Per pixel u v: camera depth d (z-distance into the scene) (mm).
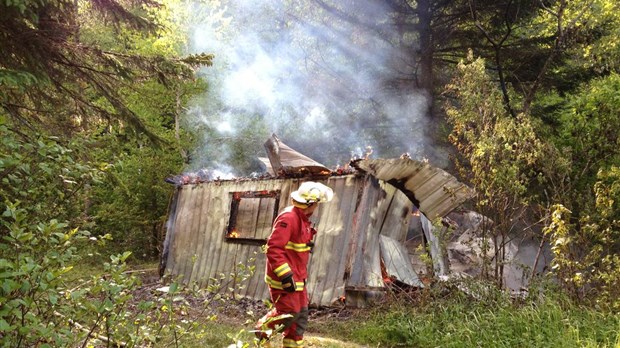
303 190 5215
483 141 7789
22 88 6488
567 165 8016
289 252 5078
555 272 6973
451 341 5957
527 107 15500
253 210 10172
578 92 17453
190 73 9258
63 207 4199
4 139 3582
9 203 3014
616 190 7223
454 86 9398
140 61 8977
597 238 7062
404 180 8805
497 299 6859
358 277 8250
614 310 6059
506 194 7812
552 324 5848
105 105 12336
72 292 3191
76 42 8727
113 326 3412
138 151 16750
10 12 6891
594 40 16797
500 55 17922
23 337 2979
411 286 8555
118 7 9344
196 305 8188
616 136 9445
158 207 16766
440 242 8250
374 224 8695
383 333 6668
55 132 8234
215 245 10617
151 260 16125
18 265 2816
